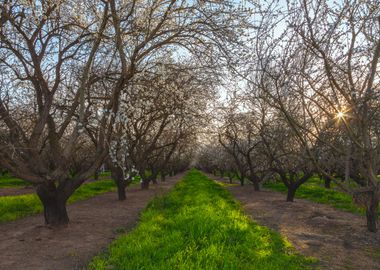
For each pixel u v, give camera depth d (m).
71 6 11.13
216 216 11.46
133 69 11.45
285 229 12.31
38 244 9.72
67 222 12.31
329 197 21.59
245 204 19.16
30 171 11.19
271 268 7.00
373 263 8.31
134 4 10.78
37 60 11.66
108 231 11.62
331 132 10.84
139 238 9.23
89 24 12.19
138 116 17.75
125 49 12.54
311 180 41.62
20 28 11.09
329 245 9.97
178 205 16.72
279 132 15.14
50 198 12.00
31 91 14.45
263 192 27.09
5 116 11.05
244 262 7.42
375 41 8.84
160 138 29.64
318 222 13.48
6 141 10.72
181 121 18.42
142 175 30.02
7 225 12.92
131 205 18.98
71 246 9.50
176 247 7.97
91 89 14.75
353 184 21.77
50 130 12.47
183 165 75.06
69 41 13.02
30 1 9.48
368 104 9.49
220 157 41.84
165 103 14.54
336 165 14.80
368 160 10.18
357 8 8.30
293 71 8.78
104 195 24.94
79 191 24.62
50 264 7.92
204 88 16.02
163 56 13.53
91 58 11.57
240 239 9.25
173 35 11.63
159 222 11.80
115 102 11.91
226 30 10.64
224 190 26.56
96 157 12.45
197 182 34.28
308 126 11.69
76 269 7.58
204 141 42.03
